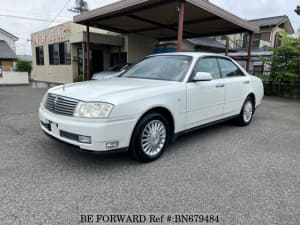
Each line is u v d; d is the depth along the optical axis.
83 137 2.40
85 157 2.99
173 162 2.92
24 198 2.05
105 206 1.97
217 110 3.80
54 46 15.61
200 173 2.62
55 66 15.89
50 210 1.90
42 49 17.36
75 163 2.81
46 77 17.42
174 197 2.13
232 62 4.38
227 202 2.07
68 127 2.47
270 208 2.00
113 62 14.30
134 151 2.71
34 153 3.07
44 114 2.85
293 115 6.00
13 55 21.56
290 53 9.41
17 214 1.83
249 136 4.08
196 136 4.06
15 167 2.65
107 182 2.37
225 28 10.05
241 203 2.06
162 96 2.85
